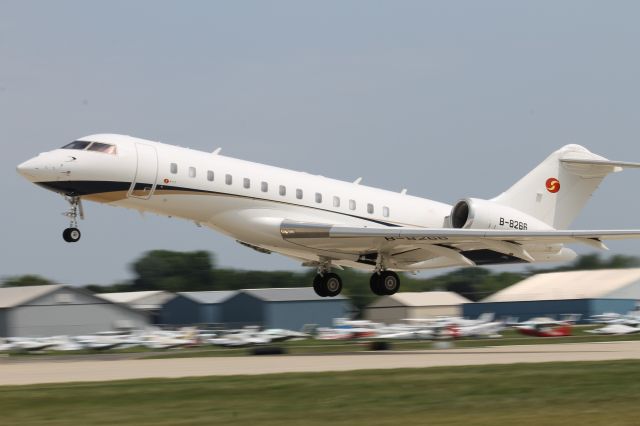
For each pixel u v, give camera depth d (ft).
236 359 312.91
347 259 345.72
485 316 636.48
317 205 331.16
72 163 294.05
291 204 325.42
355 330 527.81
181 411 176.24
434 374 230.27
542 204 369.09
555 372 234.17
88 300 577.84
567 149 371.35
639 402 187.83
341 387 205.16
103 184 297.12
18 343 440.04
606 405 184.44
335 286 358.64
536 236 314.55
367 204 344.08
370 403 185.26
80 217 310.65
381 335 502.79
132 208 308.19
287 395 194.18
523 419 167.22
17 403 185.06
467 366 254.06
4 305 550.36
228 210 315.17
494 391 200.75
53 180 293.64
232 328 652.48
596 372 234.17
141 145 305.73
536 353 328.70
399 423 163.12
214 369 258.78
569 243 327.67
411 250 343.05
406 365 264.31
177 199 307.37
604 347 375.04
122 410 177.78
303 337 534.78
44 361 326.44
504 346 398.21
